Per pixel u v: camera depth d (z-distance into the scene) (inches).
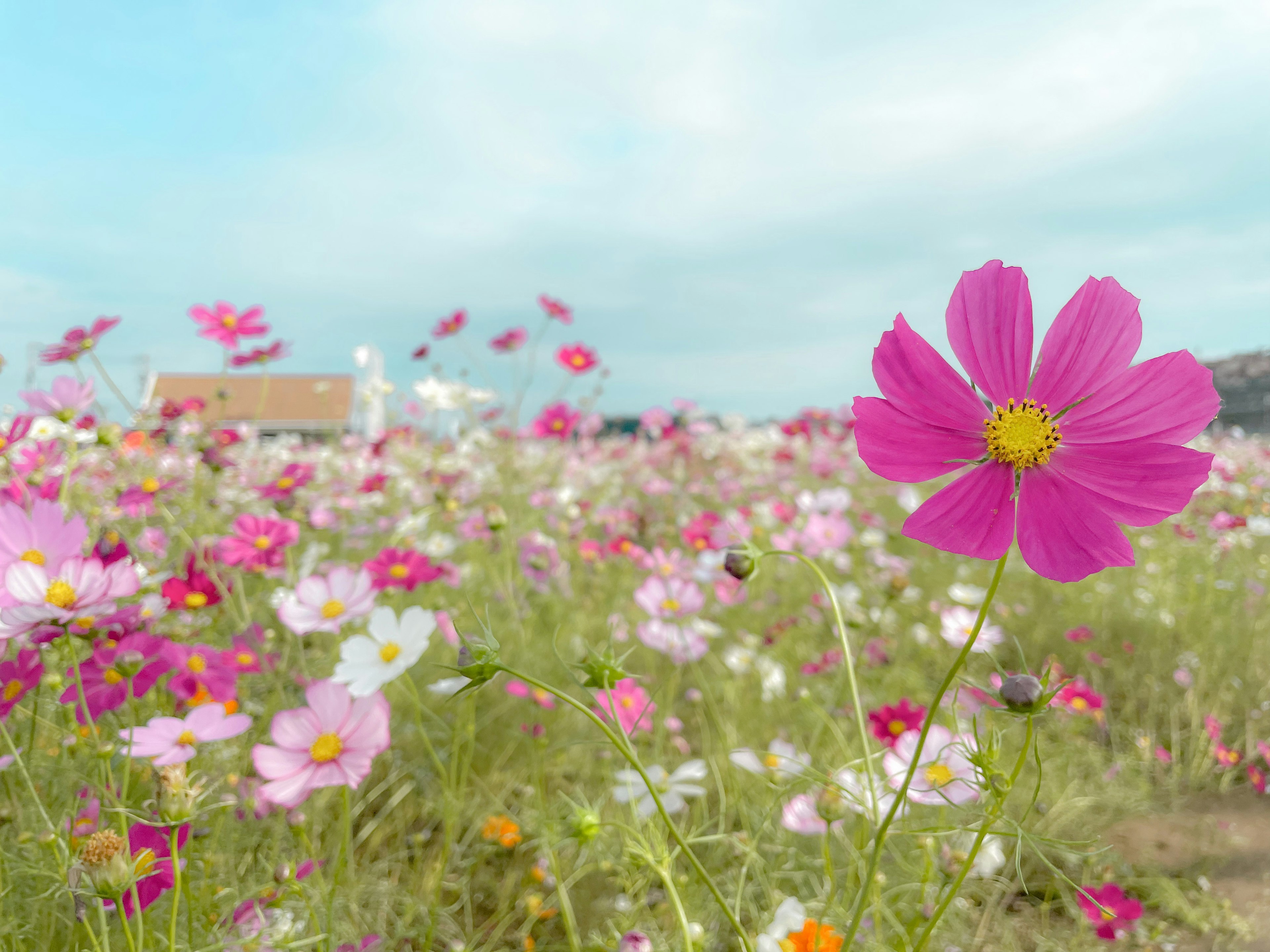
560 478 56.7
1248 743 27.4
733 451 79.7
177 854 14.2
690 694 27.9
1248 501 62.8
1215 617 39.0
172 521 29.2
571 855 21.2
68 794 18.8
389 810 23.2
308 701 16.4
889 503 67.2
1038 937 18.5
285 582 30.0
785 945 14.8
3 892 16.2
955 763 17.0
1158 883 20.2
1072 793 23.3
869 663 31.0
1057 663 29.7
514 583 38.5
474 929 19.7
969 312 12.2
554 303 49.5
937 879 18.1
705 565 33.3
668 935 18.4
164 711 21.2
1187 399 11.5
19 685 17.9
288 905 17.5
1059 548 11.6
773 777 20.0
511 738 26.1
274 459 68.8
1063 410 12.0
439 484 48.1
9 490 21.5
